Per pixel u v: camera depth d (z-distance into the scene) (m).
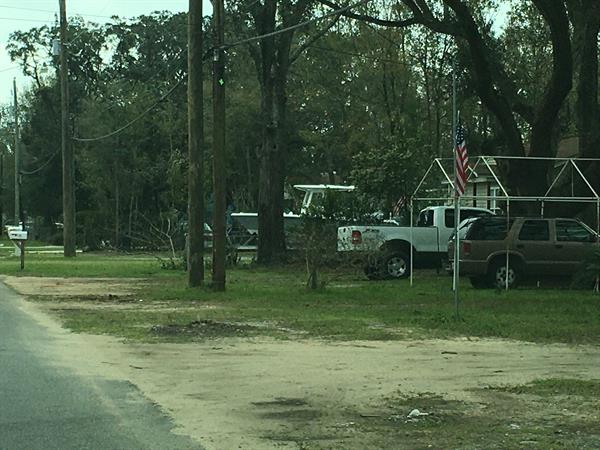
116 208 51.44
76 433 7.15
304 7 29.88
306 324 14.38
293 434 7.18
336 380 9.57
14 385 9.21
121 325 14.38
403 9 38.12
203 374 9.95
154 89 57.88
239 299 18.70
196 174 20.78
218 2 19.91
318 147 54.97
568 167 25.16
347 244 21.28
